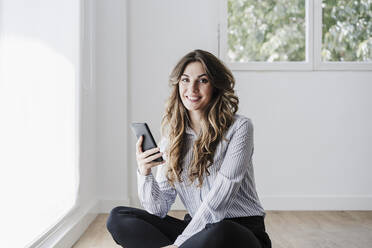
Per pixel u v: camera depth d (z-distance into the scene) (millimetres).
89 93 2936
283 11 3357
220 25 3307
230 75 1468
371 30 3354
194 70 1412
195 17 3309
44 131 1888
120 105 3225
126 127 3238
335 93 3301
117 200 3209
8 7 1534
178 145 1474
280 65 3297
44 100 1899
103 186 3229
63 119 2219
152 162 1470
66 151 2287
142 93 3311
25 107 1668
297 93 3301
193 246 1195
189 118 1517
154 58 3311
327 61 3350
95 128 3176
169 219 1610
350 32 3352
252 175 1490
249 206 1441
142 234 1396
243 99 3305
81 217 2529
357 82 3299
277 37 3357
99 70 3219
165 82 3311
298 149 3301
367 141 3299
